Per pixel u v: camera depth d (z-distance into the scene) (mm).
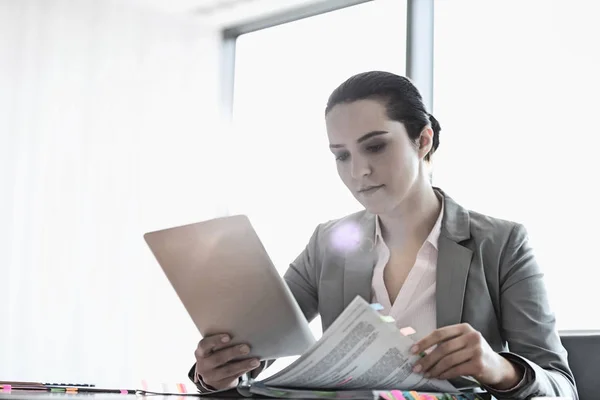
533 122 3086
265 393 947
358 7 3480
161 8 3607
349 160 1229
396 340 868
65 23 3299
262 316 1050
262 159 3736
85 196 3262
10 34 3127
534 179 3041
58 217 3170
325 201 3480
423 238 1312
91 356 3186
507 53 3160
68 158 3234
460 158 3102
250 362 1123
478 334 927
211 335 1095
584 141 2998
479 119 3123
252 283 1016
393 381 937
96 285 3240
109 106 3393
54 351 3088
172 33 3660
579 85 3059
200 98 3725
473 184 3092
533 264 1241
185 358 3455
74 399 848
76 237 3211
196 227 990
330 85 3570
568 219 2963
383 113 1196
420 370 908
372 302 1312
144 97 3518
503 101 3127
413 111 1223
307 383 957
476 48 3164
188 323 3480
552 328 1187
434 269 1273
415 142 1237
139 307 3354
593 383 1313
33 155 3135
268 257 991
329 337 856
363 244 1352
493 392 983
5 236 3023
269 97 3770
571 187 2979
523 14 3186
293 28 3734
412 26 3068
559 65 3102
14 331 2998
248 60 3857
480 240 1255
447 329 923
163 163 3541
